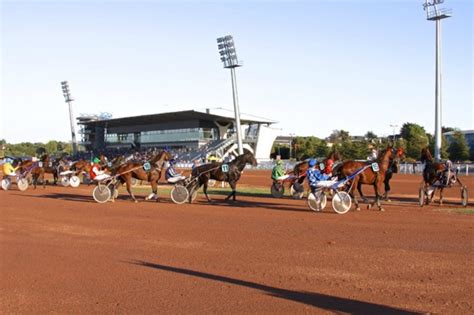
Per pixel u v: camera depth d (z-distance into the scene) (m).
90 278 8.27
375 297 7.11
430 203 19.53
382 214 16.03
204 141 83.31
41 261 9.54
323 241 11.27
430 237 11.75
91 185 32.50
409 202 19.92
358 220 14.66
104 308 6.75
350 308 6.63
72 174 31.30
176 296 7.23
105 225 14.04
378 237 11.77
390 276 8.23
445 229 12.95
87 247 10.86
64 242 11.47
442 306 6.70
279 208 18.03
